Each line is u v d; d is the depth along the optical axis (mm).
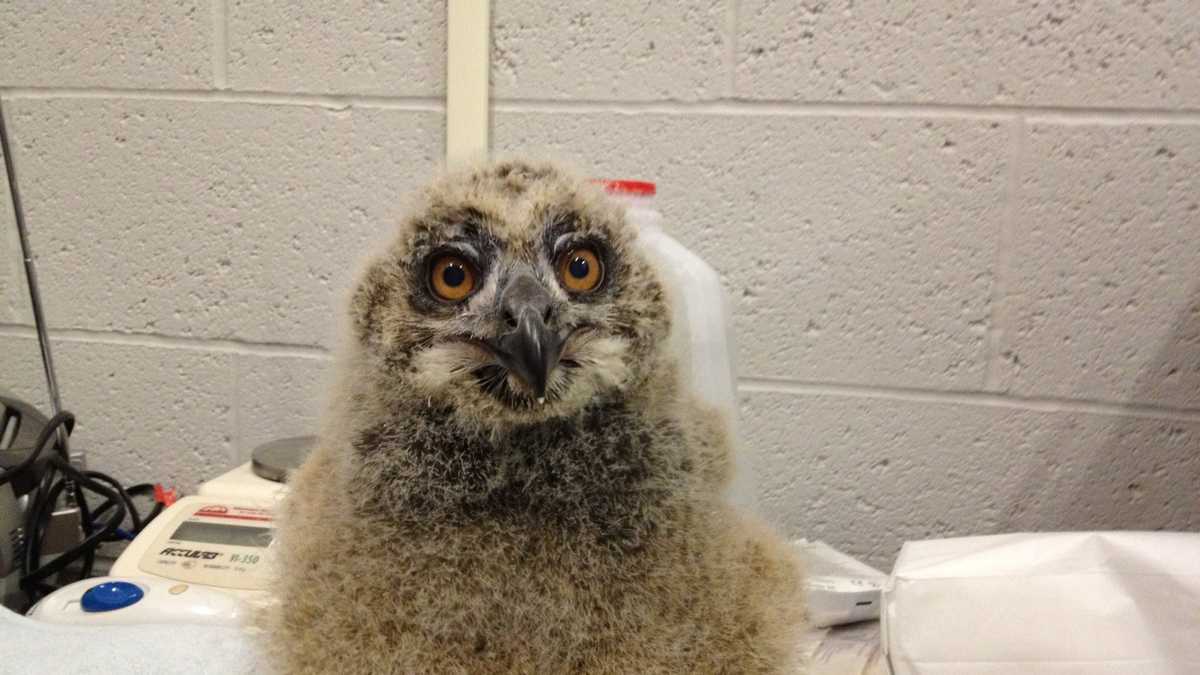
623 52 1333
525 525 613
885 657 953
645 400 668
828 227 1331
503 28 1349
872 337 1347
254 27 1410
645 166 1348
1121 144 1267
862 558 1388
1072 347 1312
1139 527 1324
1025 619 881
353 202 1420
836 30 1291
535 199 657
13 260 1523
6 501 1197
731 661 626
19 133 1499
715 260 1354
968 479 1358
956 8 1269
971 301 1323
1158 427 1307
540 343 580
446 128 1371
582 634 597
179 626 865
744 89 1318
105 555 1422
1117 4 1243
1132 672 855
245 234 1463
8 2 1464
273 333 1479
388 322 644
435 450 633
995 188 1297
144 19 1438
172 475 1535
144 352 1521
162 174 1473
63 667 784
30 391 1551
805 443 1381
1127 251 1284
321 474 682
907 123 1298
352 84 1395
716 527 652
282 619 640
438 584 599
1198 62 1238
